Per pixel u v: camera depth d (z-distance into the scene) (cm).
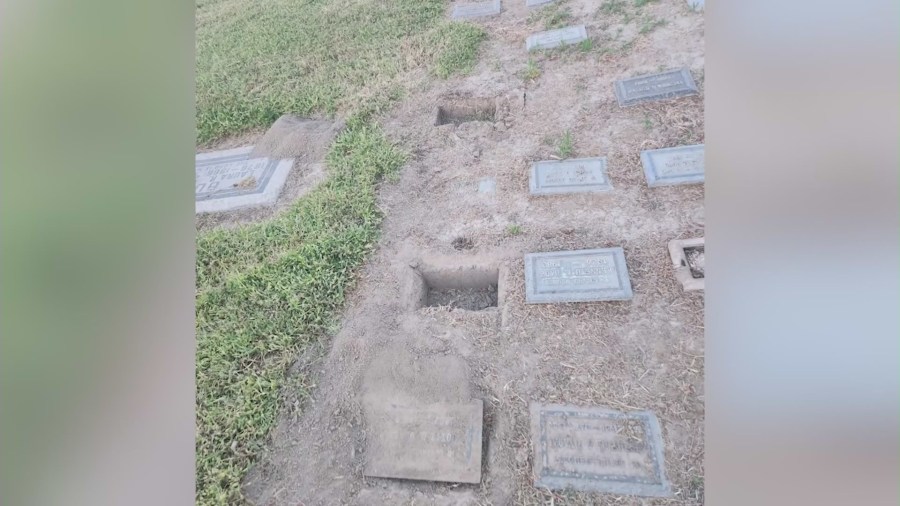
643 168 280
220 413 213
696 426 191
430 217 279
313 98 364
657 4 388
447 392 212
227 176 318
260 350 230
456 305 255
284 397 217
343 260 261
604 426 195
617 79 337
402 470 194
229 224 288
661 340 215
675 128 298
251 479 198
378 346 229
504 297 239
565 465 188
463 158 309
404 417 207
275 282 253
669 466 183
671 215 258
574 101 329
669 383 203
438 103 347
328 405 214
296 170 316
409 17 436
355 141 326
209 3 503
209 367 225
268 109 361
